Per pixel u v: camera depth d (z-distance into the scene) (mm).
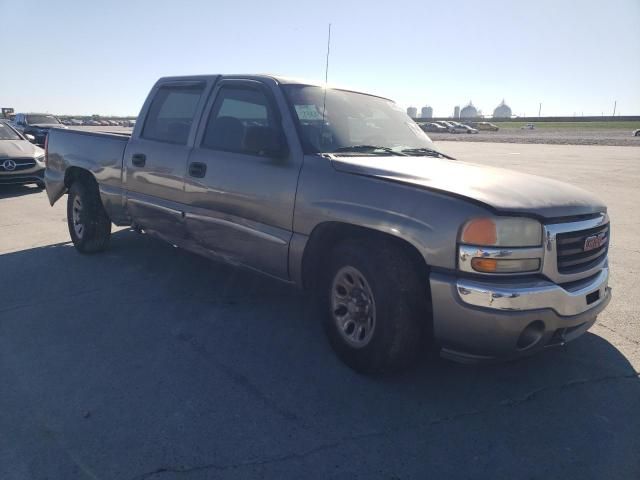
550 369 3686
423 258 3176
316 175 3670
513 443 2869
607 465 2703
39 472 2557
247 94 4383
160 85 5320
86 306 4621
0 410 3049
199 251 4762
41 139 23375
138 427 2920
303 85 4320
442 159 4230
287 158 3885
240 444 2797
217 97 4633
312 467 2637
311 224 3650
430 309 3268
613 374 3621
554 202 3209
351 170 3525
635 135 50812
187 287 5160
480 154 24969
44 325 4215
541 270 3062
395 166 3578
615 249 6926
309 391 3336
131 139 5426
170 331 4160
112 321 4320
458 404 3234
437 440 2881
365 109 4578
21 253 6285
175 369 3566
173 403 3162
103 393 3248
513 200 3088
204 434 2871
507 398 3316
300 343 4016
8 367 3543
